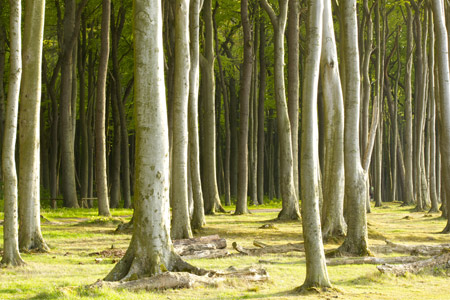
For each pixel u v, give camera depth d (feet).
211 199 96.94
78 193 151.02
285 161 83.82
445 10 92.94
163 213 34.81
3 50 115.34
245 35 100.37
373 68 144.25
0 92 116.16
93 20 123.95
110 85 126.00
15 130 42.47
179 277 31.91
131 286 31.12
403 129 173.27
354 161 48.42
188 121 72.64
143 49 34.96
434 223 80.18
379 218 90.74
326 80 57.11
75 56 116.06
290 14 90.22
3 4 110.22
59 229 69.67
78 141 160.76
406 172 128.36
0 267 40.22
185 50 61.62
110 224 76.38
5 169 41.63
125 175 121.60
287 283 34.01
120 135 127.44
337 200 58.75
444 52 71.36
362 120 107.76
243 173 98.37
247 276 33.83
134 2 35.35
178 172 60.70
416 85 129.29
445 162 68.49
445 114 69.92
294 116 91.15
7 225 41.45
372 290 31.19
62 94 106.83
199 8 75.77
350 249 47.78
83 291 29.78
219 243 50.06
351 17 50.03
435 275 36.60
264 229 68.23
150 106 34.81
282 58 87.71
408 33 129.08
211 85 95.81
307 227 30.89
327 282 30.60
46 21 118.32
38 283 33.47
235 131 153.79
